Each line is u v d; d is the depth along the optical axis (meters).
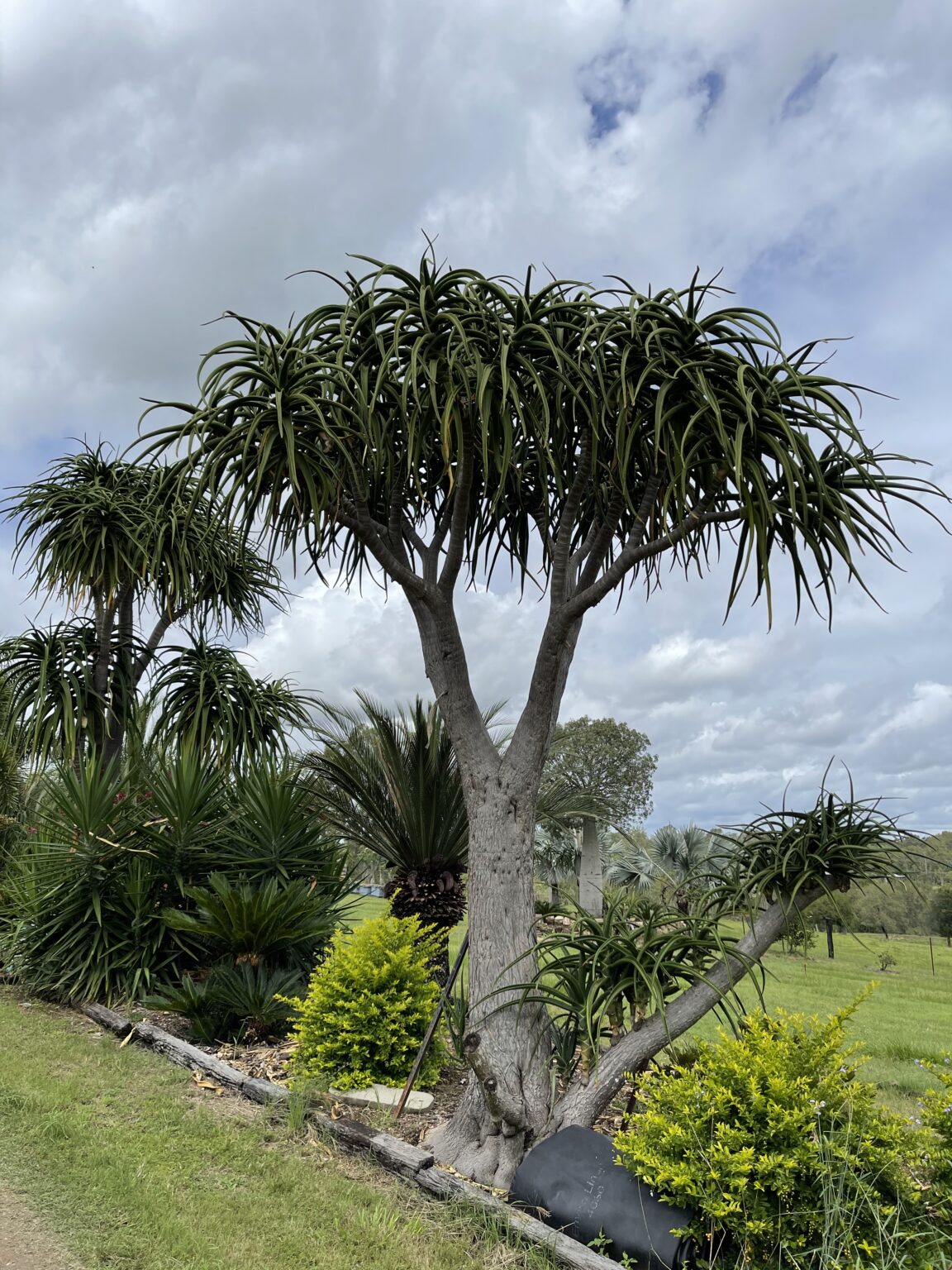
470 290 4.46
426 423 4.43
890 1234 3.05
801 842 4.34
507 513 5.64
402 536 5.25
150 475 10.23
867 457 4.28
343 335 4.42
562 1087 4.64
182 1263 3.15
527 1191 3.63
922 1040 9.14
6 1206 3.48
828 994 13.39
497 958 4.44
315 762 6.86
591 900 11.09
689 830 20.53
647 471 4.65
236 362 4.49
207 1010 6.51
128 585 10.41
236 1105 5.02
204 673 10.21
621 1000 4.36
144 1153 4.13
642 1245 3.24
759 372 4.09
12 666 10.07
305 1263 3.22
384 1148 4.19
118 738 10.09
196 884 7.89
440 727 6.61
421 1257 3.30
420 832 6.56
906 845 4.24
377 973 5.38
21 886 8.35
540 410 4.43
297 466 4.18
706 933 4.35
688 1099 3.49
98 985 7.12
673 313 4.24
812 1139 3.26
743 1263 3.12
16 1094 4.75
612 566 4.46
